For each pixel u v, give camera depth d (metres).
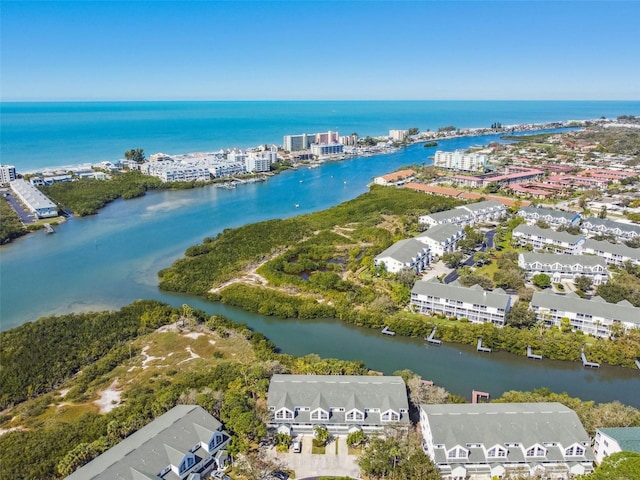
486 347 132.38
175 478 78.06
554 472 83.06
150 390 107.88
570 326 139.50
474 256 196.75
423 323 140.50
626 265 180.88
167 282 175.50
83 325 140.50
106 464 76.44
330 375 106.75
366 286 169.62
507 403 95.25
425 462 79.38
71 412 102.44
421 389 103.19
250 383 105.50
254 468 82.94
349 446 91.12
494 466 83.81
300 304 155.75
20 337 134.25
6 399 107.56
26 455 85.94
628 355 122.25
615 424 90.00
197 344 131.62
